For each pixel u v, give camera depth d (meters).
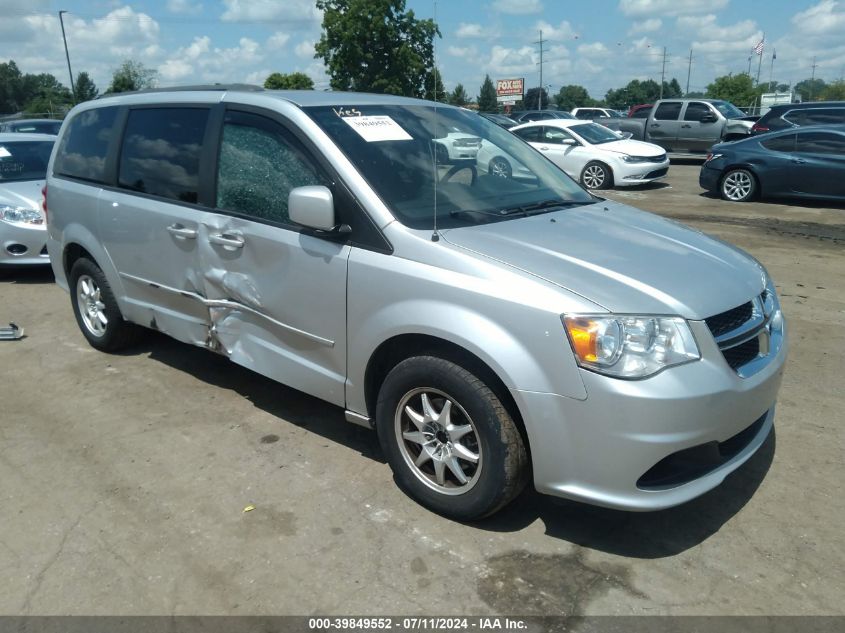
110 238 4.88
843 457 3.82
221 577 2.96
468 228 3.38
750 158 12.49
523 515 3.35
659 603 2.77
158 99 4.65
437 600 2.80
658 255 3.31
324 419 4.34
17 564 3.06
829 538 3.15
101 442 4.10
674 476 2.91
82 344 5.74
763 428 3.34
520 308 2.88
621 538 3.17
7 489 3.64
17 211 7.63
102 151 5.00
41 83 108.12
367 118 3.89
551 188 4.25
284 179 3.73
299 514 3.37
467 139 4.20
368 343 3.35
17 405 4.64
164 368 5.18
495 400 3.00
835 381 4.79
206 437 4.13
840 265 7.93
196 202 4.20
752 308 3.20
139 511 3.42
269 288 3.80
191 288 4.34
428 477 3.37
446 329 3.01
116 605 2.81
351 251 3.39
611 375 2.74
